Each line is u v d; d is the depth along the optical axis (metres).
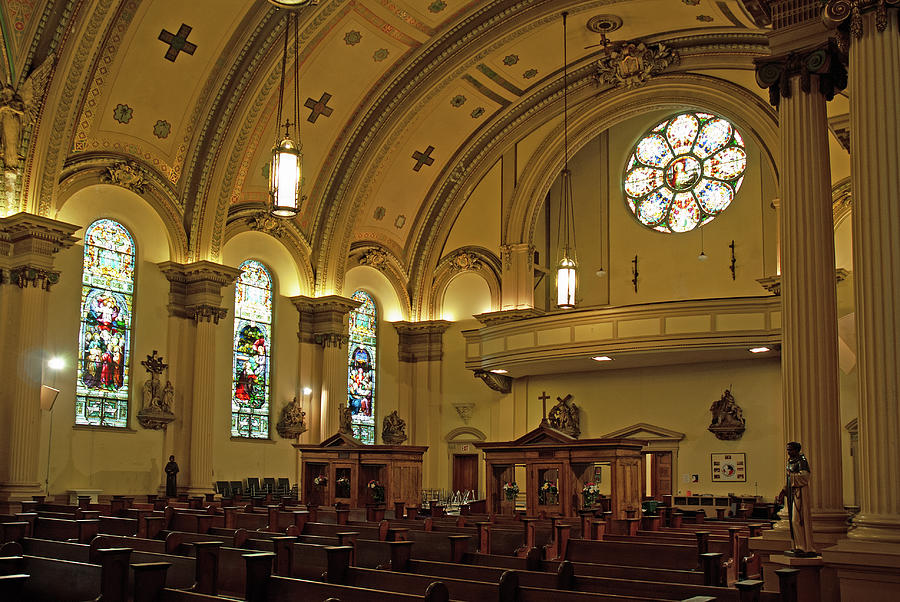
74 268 21.11
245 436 24.55
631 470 15.62
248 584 7.43
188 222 23.55
